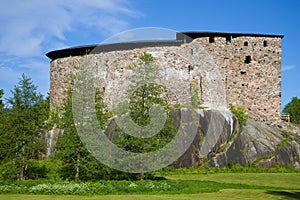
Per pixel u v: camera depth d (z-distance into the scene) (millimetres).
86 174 23547
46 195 20234
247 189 21938
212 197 18797
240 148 35156
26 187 21297
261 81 42906
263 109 42656
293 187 23375
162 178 25031
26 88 25109
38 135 25234
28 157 24766
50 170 25922
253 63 42875
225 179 27234
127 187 21016
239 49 42781
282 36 43719
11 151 24062
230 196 19297
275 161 34625
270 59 43312
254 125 38469
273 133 38438
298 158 35656
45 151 25656
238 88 42375
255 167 33781
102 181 22547
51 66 45500
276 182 25812
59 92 44156
